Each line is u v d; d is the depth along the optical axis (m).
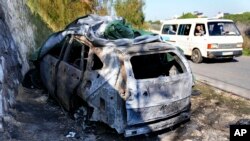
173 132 5.96
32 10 13.30
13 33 8.97
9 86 6.78
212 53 13.56
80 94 5.88
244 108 7.42
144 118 5.21
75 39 6.53
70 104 6.24
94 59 5.83
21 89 7.88
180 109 5.70
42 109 6.85
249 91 8.86
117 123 5.18
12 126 5.64
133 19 20.88
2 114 5.65
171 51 5.84
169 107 5.46
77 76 6.02
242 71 11.84
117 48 5.45
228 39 13.74
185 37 14.91
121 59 5.27
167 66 6.32
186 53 14.91
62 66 6.67
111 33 6.66
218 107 7.46
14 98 6.86
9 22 8.85
